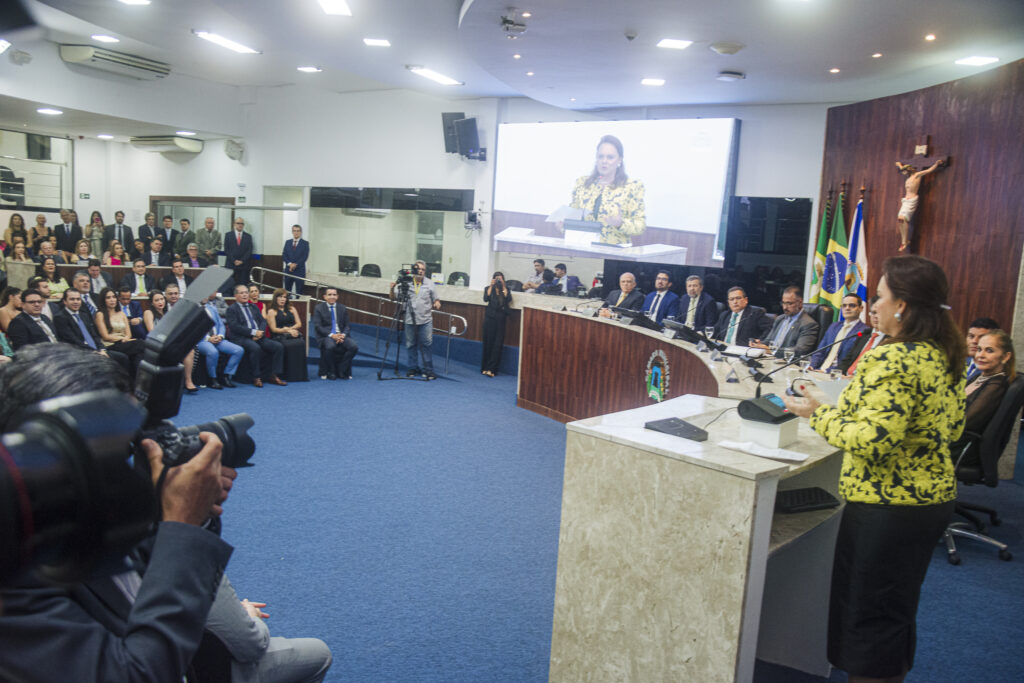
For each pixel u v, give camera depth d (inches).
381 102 432.8
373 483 172.4
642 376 211.6
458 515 152.8
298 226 417.7
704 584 67.6
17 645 25.6
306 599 112.6
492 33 234.5
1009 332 203.5
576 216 358.9
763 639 97.8
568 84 305.0
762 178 324.2
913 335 68.6
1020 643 106.5
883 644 70.5
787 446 78.8
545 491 171.0
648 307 283.0
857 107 260.8
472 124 382.3
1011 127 202.1
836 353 206.2
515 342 354.9
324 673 63.4
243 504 154.7
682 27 214.4
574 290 359.6
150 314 274.4
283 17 247.9
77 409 21.5
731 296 240.8
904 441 68.7
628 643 73.1
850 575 71.4
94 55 379.6
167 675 27.8
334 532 140.9
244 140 492.7
